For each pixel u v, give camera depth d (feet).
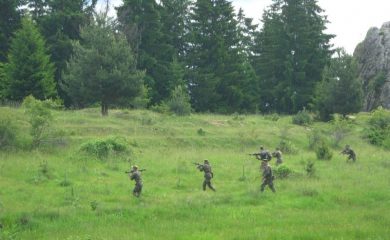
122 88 186.29
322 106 246.06
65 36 243.40
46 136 134.62
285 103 305.94
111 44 188.44
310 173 112.98
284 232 62.13
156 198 85.15
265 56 323.16
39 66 203.41
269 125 214.90
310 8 321.93
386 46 306.76
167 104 219.20
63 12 245.86
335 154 163.53
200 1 290.76
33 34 204.03
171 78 269.85
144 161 126.21
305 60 305.53
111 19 195.00
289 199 87.20
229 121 209.46
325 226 66.49
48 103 135.95
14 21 246.68
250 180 106.63
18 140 130.93
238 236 60.13
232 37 297.74
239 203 83.61
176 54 296.51
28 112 134.92
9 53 218.18
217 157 139.95
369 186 99.55
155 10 275.39
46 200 80.07
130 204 80.07
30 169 104.01
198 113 252.83
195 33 293.43
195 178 107.65
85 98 189.88
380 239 59.11
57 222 68.08
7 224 65.77
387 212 76.79
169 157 134.41
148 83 263.90
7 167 104.42
